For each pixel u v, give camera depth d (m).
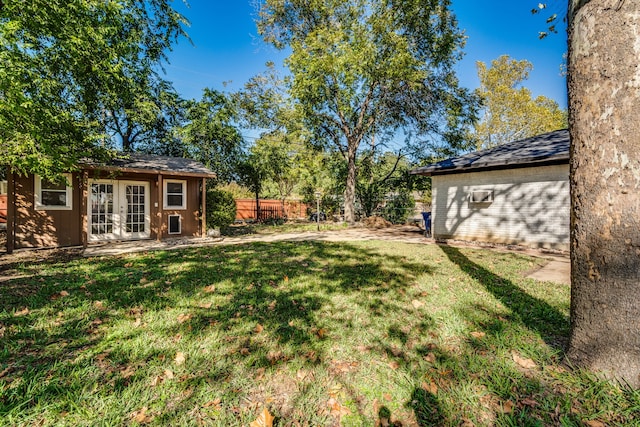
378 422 1.63
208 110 14.61
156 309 3.22
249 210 20.81
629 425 1.54
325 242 8.77
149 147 14.71
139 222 9.60
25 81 5.09
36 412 1.66
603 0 1.80
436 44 13.74
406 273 4.80
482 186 8.54
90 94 7.10
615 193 1.80
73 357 2.24
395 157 18.22
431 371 2.07
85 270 5.07
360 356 2.27
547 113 22.44
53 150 5.14
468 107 15.13
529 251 7.13
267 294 3.73
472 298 3.56
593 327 1.92
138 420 1.62
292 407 1.74
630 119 1.73
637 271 1.75
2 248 7.92
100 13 5.88
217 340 2.52
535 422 1.60
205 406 1.74
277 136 19.41
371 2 13.69
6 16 4.80
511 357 2.23
